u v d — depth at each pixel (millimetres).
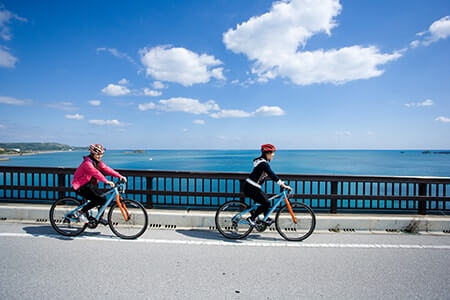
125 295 2496
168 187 20750
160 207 5473
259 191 4184
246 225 4723
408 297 2547
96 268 3064
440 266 3258
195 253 3596
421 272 3090
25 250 3574
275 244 4012
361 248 3867
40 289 2576
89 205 4152
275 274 2996
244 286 2715
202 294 2543
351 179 5254
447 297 2559
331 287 2719
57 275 2873
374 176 5266
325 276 2965
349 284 2787
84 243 3893
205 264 3236
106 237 4176
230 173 5352
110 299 2422
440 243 4102
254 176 4184
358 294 2588
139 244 3904
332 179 5242
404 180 5234
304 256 3541
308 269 3139
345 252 3701
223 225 4613
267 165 4121
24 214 5020
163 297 2475
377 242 4133
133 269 3059
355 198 5273
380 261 3395
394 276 2982
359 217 4832
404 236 4457
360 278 2924
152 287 2658
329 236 4426
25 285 2646
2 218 5062
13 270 2975
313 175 5238
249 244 3998
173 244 3934
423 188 5230
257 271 3066
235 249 3777
